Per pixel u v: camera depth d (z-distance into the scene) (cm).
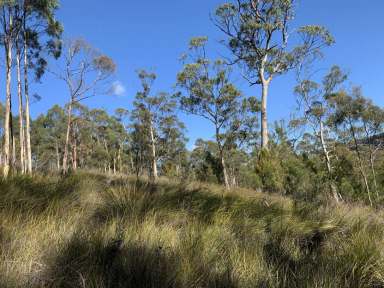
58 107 4391
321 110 2762
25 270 271
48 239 329
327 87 2789
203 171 2277
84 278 272
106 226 382
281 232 447
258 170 1155
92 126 4522
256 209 537
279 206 592
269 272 316
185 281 285
